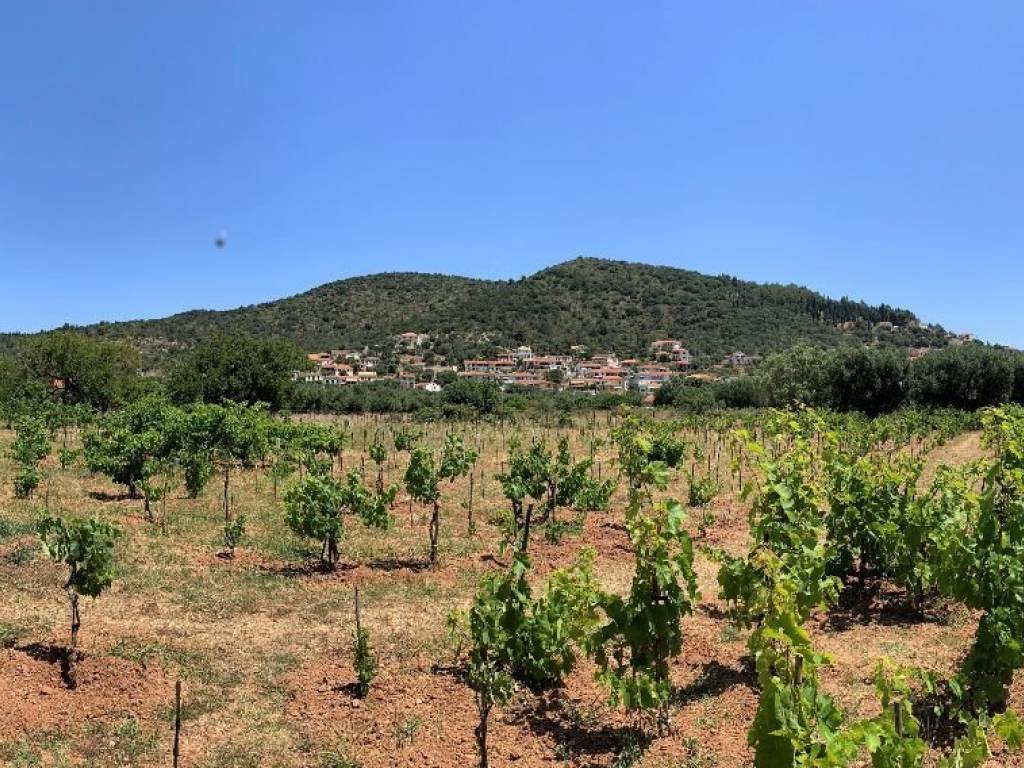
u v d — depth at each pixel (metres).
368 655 7.68
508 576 7.09
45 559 11.92
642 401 68.25
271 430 25.08
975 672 6.52
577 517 17.03
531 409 57.59
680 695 7.49
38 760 6.29
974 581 6.67
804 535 7.54
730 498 19.28
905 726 4.48
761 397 57.72
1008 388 47.78
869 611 10.11
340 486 12.74
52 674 7.79
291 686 7.86
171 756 6.48
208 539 14.27
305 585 11.48
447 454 16.16
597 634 6.50
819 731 4.35
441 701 7.43
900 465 12.29
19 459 20.12
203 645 8.96
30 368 49.28
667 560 6.43
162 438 20.72
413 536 15.09
